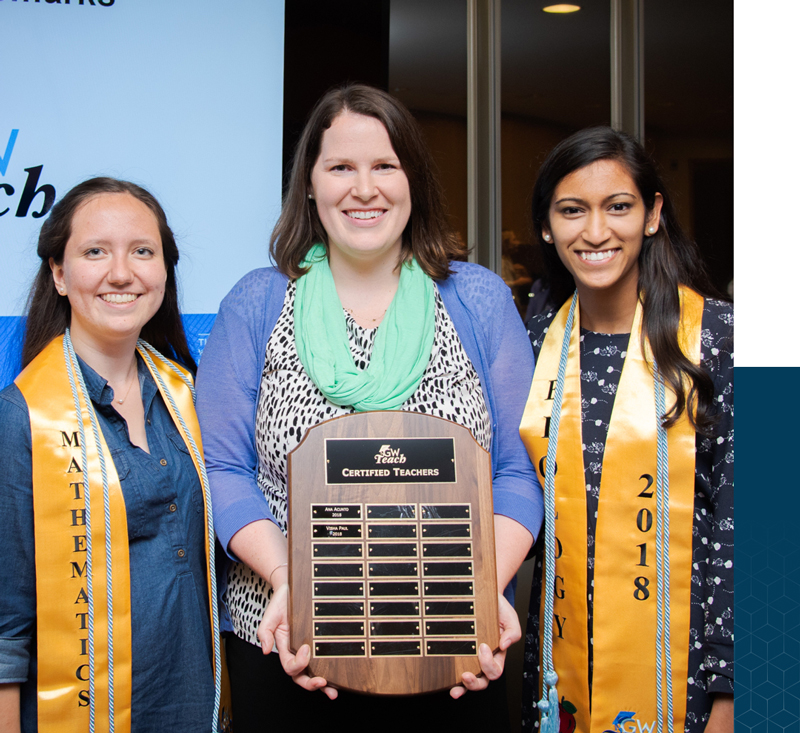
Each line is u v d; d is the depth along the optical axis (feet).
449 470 3.61
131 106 6.10
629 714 4.04
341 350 3.92
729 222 8.47
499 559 3.90
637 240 4.09
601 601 4.07
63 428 3.72
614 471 4.10
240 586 4.02
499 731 4.01
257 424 4.05
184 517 3.89
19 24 5.95
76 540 3.62
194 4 6.17
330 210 3.94
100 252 3.76
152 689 3.69
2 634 3.55
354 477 3.58
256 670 3.88
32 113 5.97
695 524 4.03
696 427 3.95
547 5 8.31
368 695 3.72
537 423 4.30
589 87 8.44
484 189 8.33
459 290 4.31
